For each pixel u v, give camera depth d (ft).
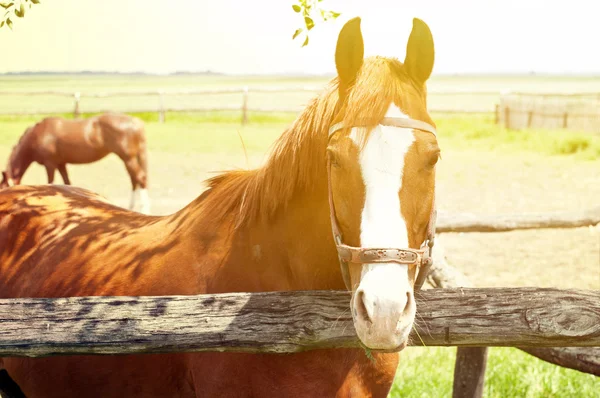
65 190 10.73
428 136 5.95
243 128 69.21
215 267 7.72
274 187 7.36
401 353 15.05
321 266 7.18
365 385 7.41
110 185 40.19
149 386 8.16
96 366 8.29
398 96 6.01
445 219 14.51
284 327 6.68
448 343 6.74
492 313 6.65
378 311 5.45
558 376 13.20
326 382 7.18
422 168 5.88
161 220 8.95
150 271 8.16
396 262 5.65
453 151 51.93
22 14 8.43
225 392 7.45
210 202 8.29
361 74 6.24
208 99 139.33
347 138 5.93
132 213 9.84
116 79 531.91
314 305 6.72
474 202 32.65
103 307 6.75
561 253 24.04
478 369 11.34
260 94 159.94
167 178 40.68
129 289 8.18
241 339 6.68
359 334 5.60
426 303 6.75
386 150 5.80
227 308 6.75
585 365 8.82
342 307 6.70
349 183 5.88
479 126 65.92
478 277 21.03
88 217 9.66
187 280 7.85
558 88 208.33
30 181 42.01
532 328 6.56
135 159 34.53
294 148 7.15
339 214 6.09
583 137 53.42
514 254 23.93
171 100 138.10
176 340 6.68
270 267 7.46
